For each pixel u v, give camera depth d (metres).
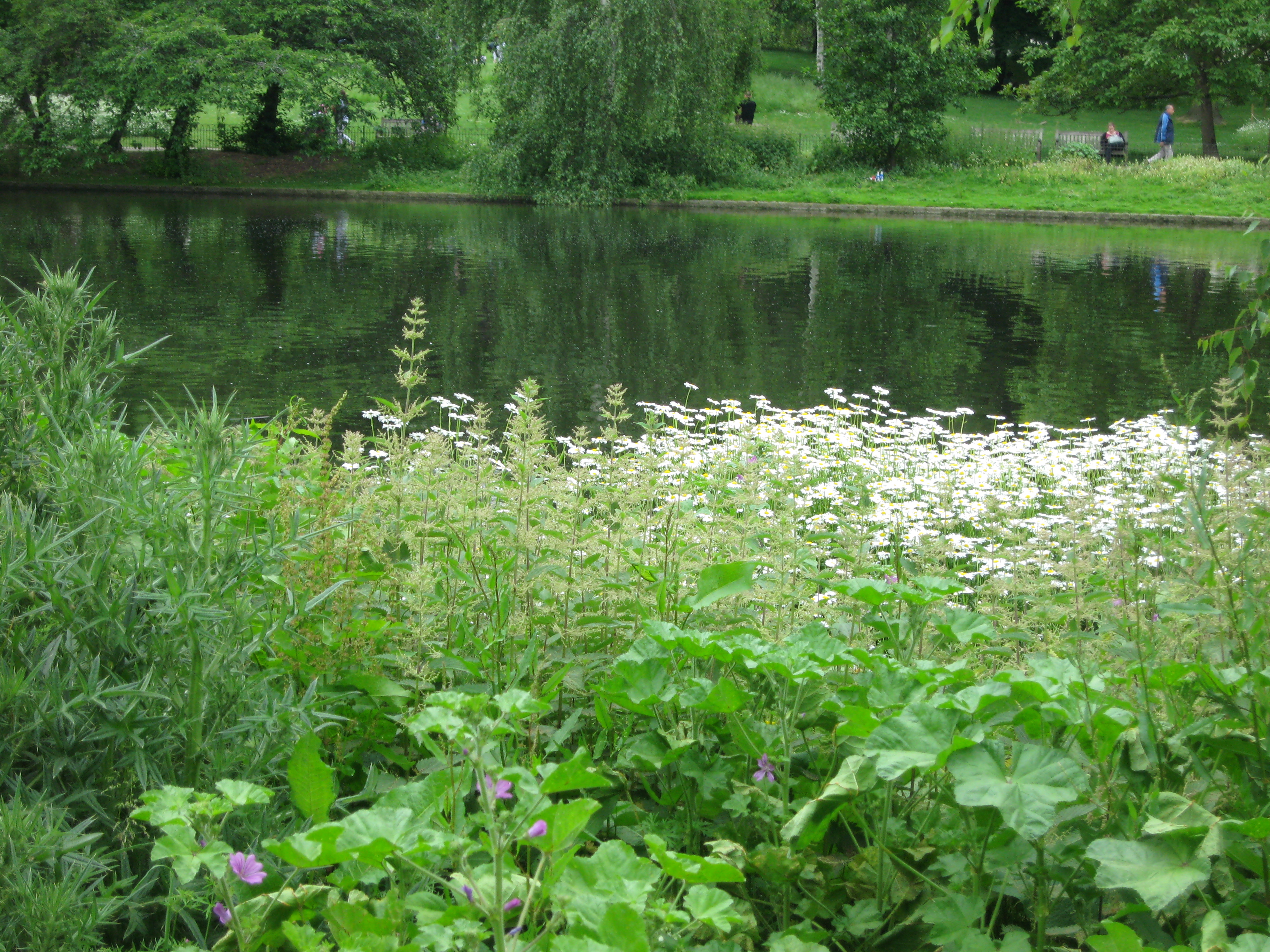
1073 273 19.75
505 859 1.89
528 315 14.32
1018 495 5.86
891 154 37.06
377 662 2.72
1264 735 2.25
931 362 12.08
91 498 2.26
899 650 2.80
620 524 3.40
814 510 5.91
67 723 2.14
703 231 26.05
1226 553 2.42
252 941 1.74
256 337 12.25
